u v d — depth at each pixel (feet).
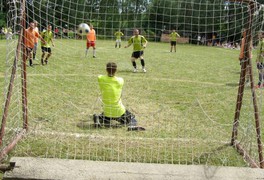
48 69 37.50
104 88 18.74
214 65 53.52
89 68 40.63
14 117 18.19
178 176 13.03
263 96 24.17
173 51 76.33
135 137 17.33
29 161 13.50
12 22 15.08
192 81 35.50
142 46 39.63
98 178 12.73
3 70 35.35
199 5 19.54
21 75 16.93
